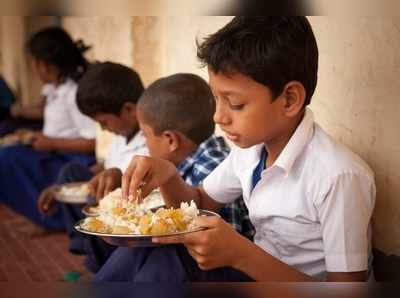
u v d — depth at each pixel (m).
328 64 2.34
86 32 5.38
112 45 4.64
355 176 1.82
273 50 1.73
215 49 1.75
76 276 3.10
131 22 4.16
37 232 4.09
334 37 2.29
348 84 2.23
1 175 4.25
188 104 2.42
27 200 4.20
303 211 1.90
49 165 4.24
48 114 4.47
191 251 1.77
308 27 1.84
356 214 1.81
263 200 1.99
